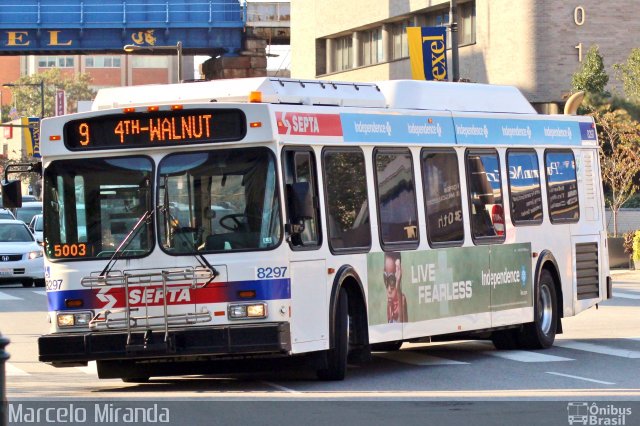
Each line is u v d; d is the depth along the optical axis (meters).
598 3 88.00
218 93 26.27
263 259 24.72
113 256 25.11
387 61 106.12
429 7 98.69
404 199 28.84
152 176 25.17
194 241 24.94
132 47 83.56
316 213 25.98
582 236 35.75
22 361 31.77
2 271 60.69
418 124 29.62
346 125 27.25
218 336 24.55
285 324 24.64
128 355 24.81
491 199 31.92
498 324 31.70
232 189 24.95
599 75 83.12
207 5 126.62
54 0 124.88
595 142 37.03
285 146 25.25
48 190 25.72
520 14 87.94
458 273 30.36
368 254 27.42
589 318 42.81
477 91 32.59
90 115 25.52
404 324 28.47
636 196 83.12
